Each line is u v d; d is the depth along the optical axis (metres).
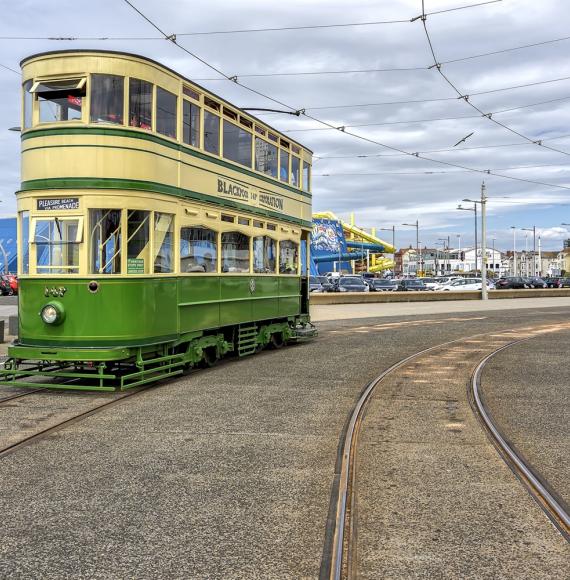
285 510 4.82
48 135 9.51
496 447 6.59
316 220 80.38
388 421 7.76
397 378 10.94
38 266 9.55
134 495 5.15
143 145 9.73
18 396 9.46
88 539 4.30
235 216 12.80
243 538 4.30
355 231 105.81
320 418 7.90
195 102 11.20
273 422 7.69
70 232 9.45
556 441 6.84
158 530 4.45
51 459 6.17
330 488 5.31
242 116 13.14
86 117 9.43
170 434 7.12
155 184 9.91
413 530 4.46
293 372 11.66
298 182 16.59
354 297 38.56
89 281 9.33
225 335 12.98
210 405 8.70
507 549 4.15
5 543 4.24
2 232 50.75
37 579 3.74
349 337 18.33
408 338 18.00
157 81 10.03
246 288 13.36
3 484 5.43
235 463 6.04
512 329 21.03
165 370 11.05
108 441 6.83
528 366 12.39
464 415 8.09
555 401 8.98
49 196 9.52
